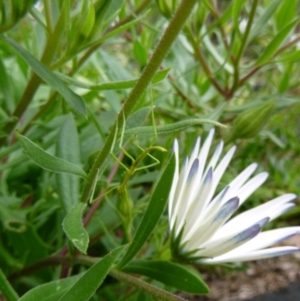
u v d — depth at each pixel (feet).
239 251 0.36
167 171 0.34
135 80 0.37
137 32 0.86
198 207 0.36
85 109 0.37
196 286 0.37
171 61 0.76
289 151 1.04
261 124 0.54
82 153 0.56
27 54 0.37
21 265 0.46
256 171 0.86
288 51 0.79
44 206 0.55
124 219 0.44
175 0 0.54
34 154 0.32
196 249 0.37
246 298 0.74
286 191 0.87
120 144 0.31
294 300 0.74
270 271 0.83
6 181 0.57
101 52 0.60
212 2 0.63
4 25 0.40
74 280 0.33
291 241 0.89
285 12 0.64
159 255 0.41
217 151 0.41
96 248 0.65
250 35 0.60
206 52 0.81
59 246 0.54
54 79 0.37
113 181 0.61
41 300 0.31
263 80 1.11
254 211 0.38
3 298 0.36
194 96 0.75
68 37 0.39
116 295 0.56
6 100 0.48
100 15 0.38
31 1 0.39
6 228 0.45
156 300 0.34
